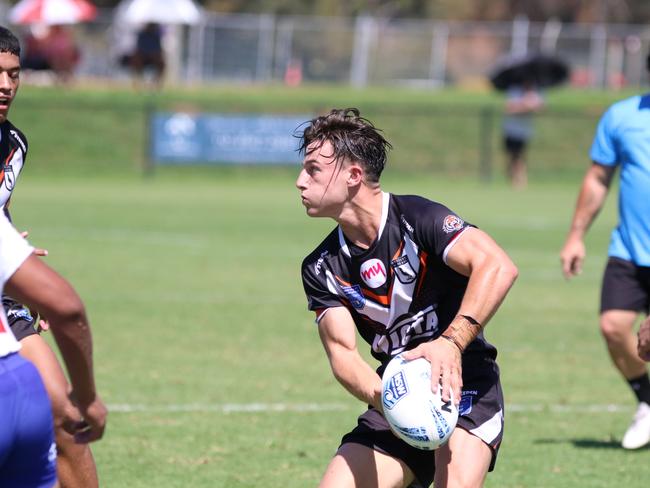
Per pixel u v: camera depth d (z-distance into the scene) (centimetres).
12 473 1204
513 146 10450
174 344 3553
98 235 6353
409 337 1598
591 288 4894
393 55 15438
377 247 1545
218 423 2608
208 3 19688
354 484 1540
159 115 10281
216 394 2900
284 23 15112
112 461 2284
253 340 3647
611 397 2944
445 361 1427
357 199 1535
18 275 1159
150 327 3828
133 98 11700
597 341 3734
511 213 7975
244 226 6944
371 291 1569
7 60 1631
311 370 3219
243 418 2659
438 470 1535
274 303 4381
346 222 1547
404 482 1570
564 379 3153
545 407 2822
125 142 10819
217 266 5322
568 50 15788
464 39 15588
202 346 3531
